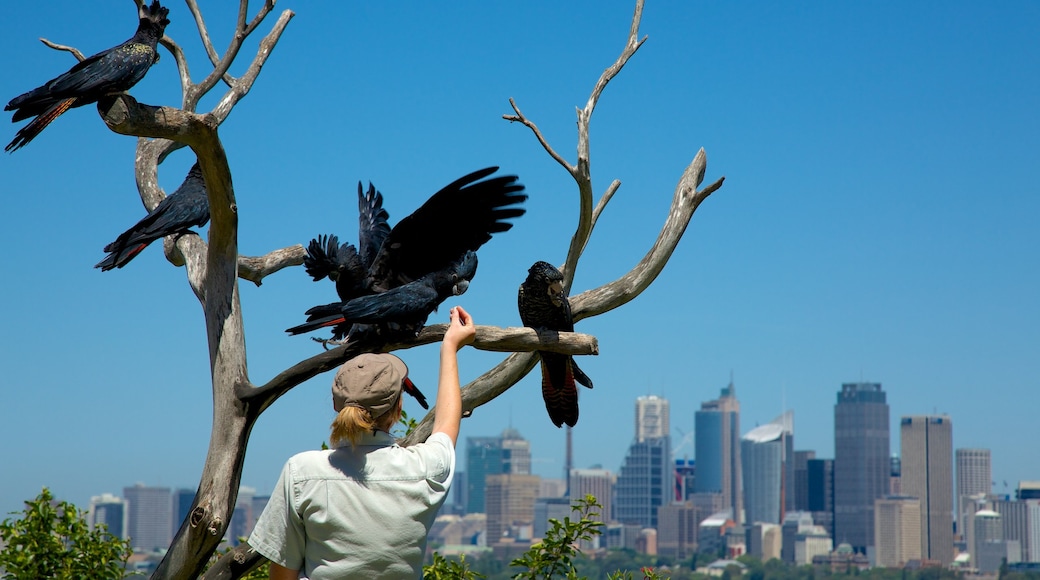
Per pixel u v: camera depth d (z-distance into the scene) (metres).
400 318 6.98
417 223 7.20
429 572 10.21
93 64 6.55
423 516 4.36
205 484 7.68
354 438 4.29
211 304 7.99
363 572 4.26
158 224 7.77
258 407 7.77
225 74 10.00
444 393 4.66
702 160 10.14
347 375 4.36
